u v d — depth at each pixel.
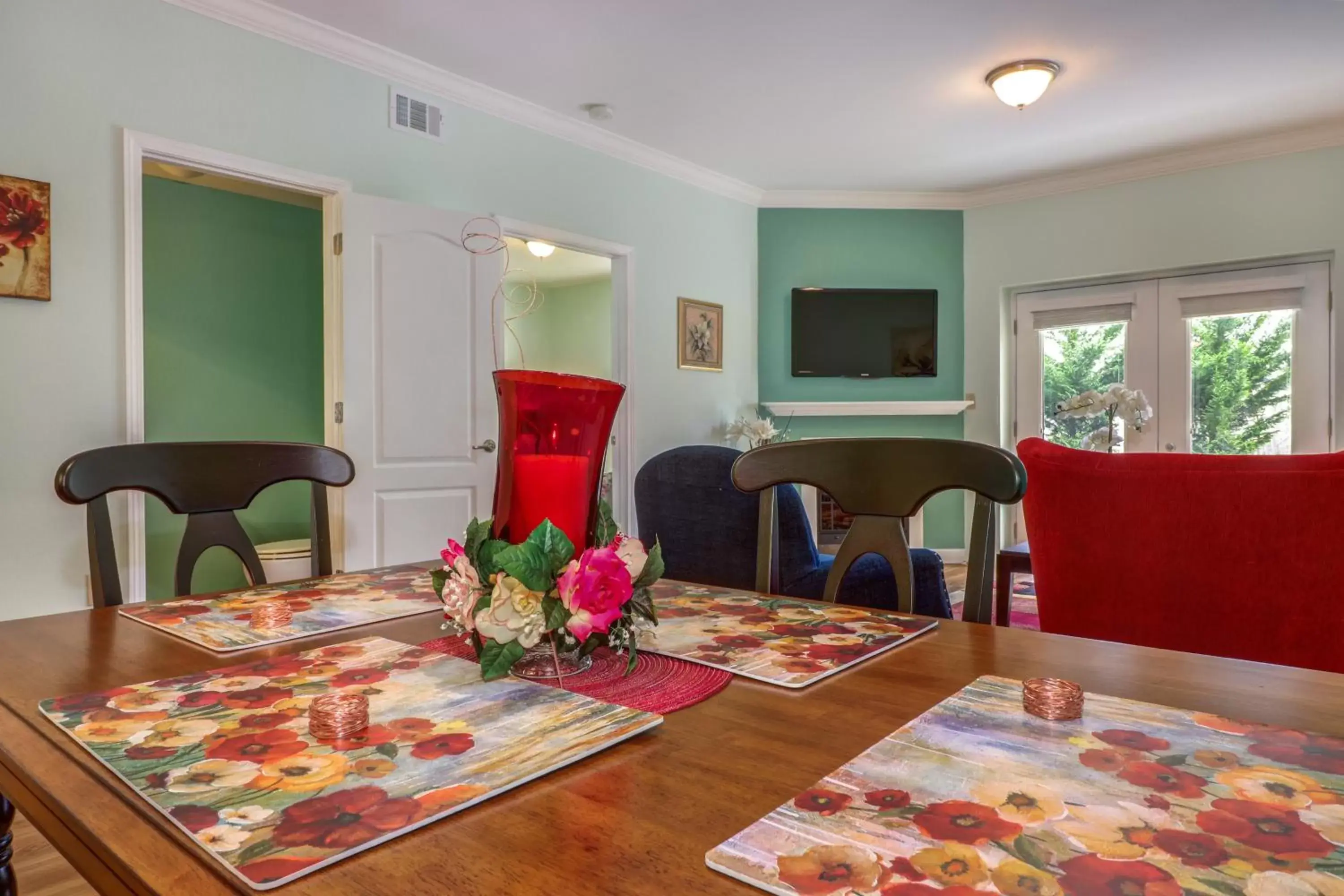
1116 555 1.73
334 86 3.32
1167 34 3.39
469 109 3.83
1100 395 3.64
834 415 5.82
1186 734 0.62
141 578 2.74
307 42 3.21
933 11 3.18
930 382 5.86
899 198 5.75
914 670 0.83
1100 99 4.05
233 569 4.32
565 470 0.83
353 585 1.32
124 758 0.58
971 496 5.78
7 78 2.50
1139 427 3.56
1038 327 5.64
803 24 3.27
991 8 3.16
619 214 4.64
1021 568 2.79
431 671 0.80
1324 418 4.58
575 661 0.84
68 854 0.54
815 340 5.80
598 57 3.54
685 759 0.59
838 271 5.82
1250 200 4.71
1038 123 4.38
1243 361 4.88
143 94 2.78
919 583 2.47
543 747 0.60
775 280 5.82
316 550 1.58
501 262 3.78
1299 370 4.67
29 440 2.53
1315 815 0.48
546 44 3.41
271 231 4.56
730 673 0.81
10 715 0.70
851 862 0.43
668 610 1.12
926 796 0.51
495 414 3.72
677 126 4.40
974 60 3.62
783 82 3.83
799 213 5.81
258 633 0.99
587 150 4.44
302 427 4.68
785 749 0.61
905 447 1.27
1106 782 0.53
